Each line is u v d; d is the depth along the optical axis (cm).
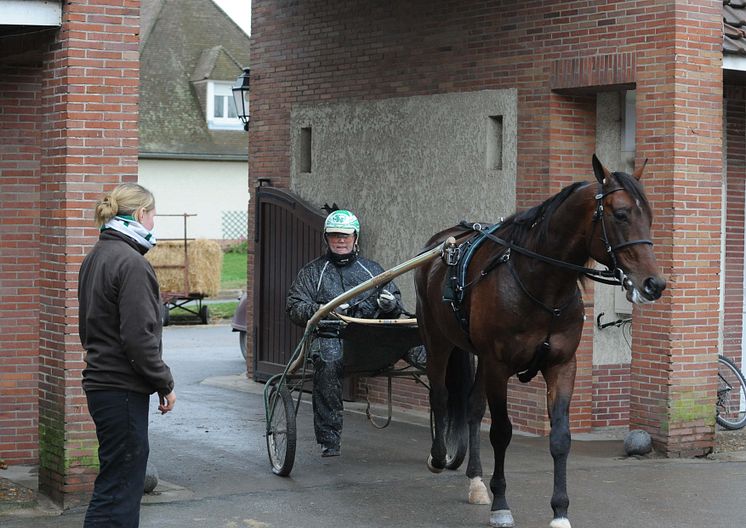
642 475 942
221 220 4259
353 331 905
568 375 741
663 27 1023
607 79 1077
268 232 1512
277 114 1530
